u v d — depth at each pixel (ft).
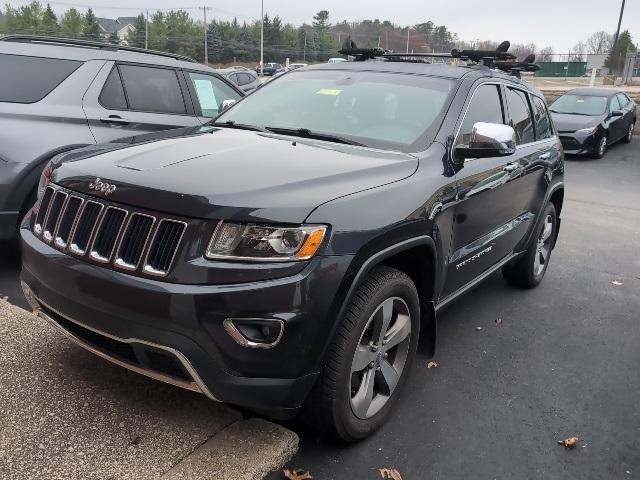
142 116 18.99
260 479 8.84
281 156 10.19
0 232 15.71
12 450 8.75
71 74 17.69
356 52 15.76
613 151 55.42
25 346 11.61
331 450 9.73
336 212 8.57
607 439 10.68
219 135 11.98
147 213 8.36
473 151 11.47
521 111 16.06
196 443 9.22
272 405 8.37
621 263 22.04
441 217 10.82
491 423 10.90
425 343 11.84
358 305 9.05
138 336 8.20
